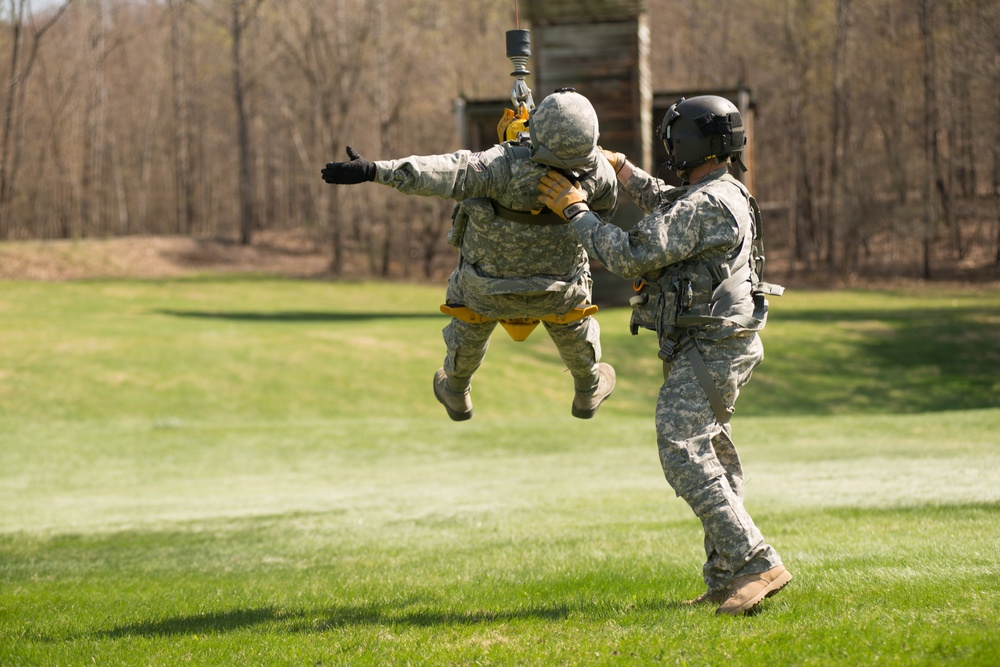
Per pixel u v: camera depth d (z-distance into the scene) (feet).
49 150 496.64
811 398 191.31
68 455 140.77
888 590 33.91
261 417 173.58
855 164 411.34
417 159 32.60
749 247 32.45
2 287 338.13
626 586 40.19
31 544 72.33
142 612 41.50
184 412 173.37
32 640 35.81
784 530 54.29
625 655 28.25
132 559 63.00
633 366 209.77
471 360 39.11
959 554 41.04
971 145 409.28
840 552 44.52
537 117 32.89
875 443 118.11
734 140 32.65
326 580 48.21
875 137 469.16
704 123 32.45
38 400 173.88
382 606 39.19
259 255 463.83
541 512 75.00
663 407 32.30
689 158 32.83
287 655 30.94
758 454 114.62
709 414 32.12
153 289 360.07
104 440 150.00
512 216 34.06
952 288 368.48
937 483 76.28
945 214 438.81
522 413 181.06
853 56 437.99
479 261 35.37
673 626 31.04
